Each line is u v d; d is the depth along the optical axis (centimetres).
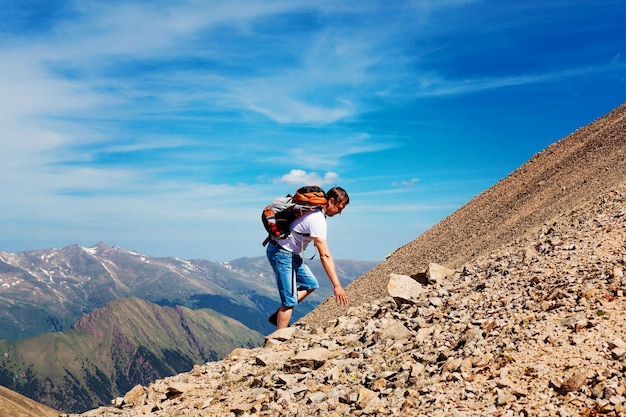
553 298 759
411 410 562
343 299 877
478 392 557
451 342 729
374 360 764
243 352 1043
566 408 491
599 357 554
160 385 923
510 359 600
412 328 866
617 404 471
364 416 587
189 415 743
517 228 3575
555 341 614
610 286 726
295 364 817
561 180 4172
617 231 995
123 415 826
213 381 900
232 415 699
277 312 1028
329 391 691
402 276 1203
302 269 1021
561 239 1098
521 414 498
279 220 934
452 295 1014
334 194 906
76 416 859
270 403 692
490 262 1196
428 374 645
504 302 827
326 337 983
